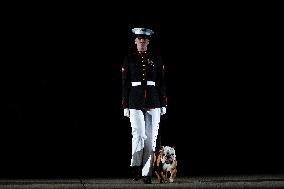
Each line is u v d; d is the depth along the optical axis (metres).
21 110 14.48
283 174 10.59
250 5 14.80
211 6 14.77
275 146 15.26
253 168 11.83
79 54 14.71
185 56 15.09
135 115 9.28
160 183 9.00
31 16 14.37
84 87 14.78
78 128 14.66
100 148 14.59
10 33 14.37
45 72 14.63
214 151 14.72
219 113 15.36
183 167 11.94
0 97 14.42
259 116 15.55
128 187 8.36
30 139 14.34
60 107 14.66
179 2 14.73
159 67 9.54
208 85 15.29
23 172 11.03
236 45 15.07
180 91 15.27
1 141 14.16
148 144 9.42
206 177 10.06
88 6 14.50
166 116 15.24
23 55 14.52
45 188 8.28
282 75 15.29
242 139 15.30
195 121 15.30
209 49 15.06
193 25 14.86
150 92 9.30
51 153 14.08
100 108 14.84
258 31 14.97
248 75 15.32
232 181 9.17
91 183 8.93
